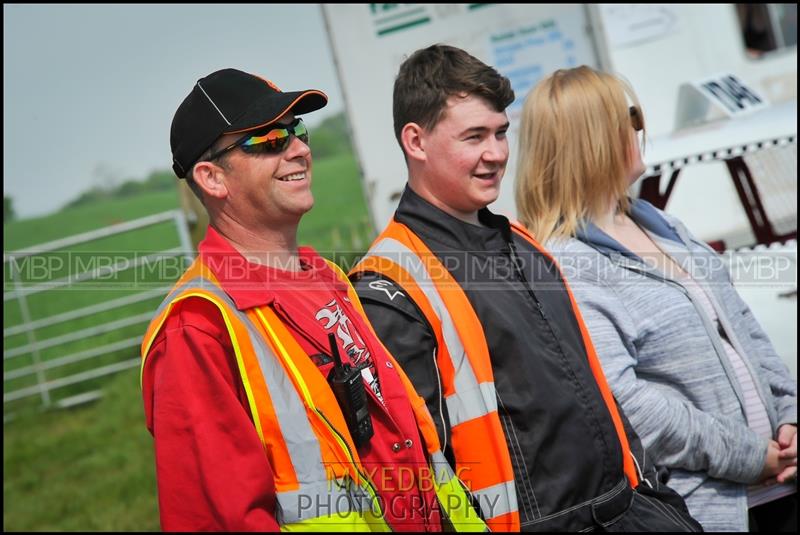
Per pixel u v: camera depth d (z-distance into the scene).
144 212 86.25
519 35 18.36
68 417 22.39
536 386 5.57
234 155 5.06
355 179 71.44
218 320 4.81
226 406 4.61
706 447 6.40
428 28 18.00
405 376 5.41
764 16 20.02
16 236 81.88
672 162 10.50
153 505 15.89
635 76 19.48
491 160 5.89
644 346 6.76
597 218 7.06
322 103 5.41
